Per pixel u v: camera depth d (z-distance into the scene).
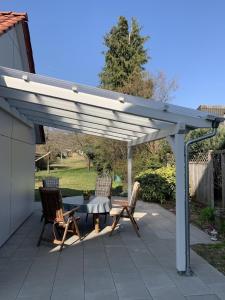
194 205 12.35
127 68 27.23
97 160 22.23
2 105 6.80
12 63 8.82
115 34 28.12
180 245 5.48
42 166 35.03
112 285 5.02
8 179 7.79
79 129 10.11
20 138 9.20
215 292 4.75
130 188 11.05
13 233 8.30
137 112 5.38
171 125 5.91
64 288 4.91
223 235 8.00
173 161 15.74
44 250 6.88
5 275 5.45
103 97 5.27
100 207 8.21
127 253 6.66
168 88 23.00
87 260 6.21
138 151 18.28
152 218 10.33
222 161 10.62
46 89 5.12
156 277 5.33
